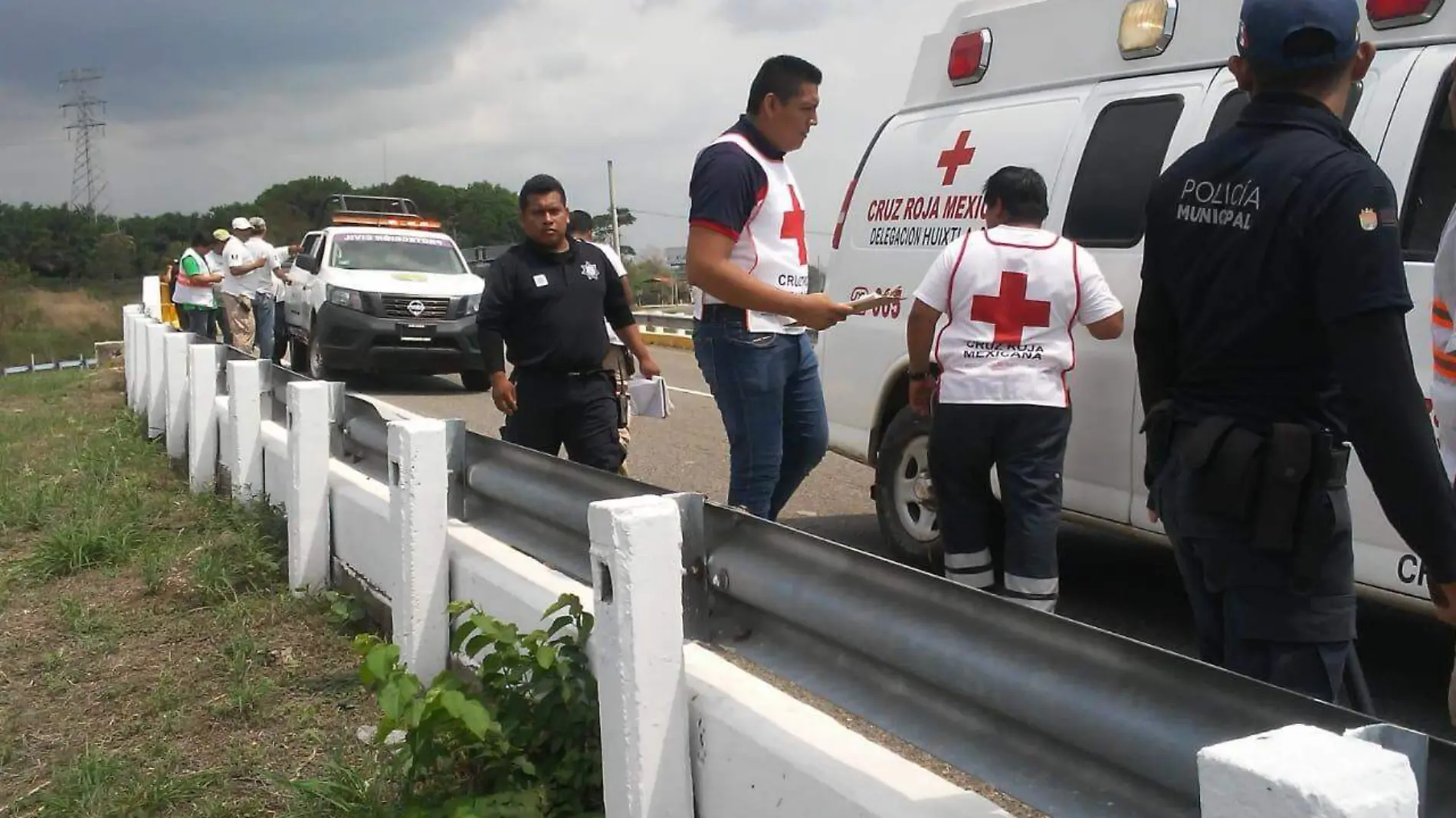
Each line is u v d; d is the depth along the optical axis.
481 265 17.16
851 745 2.41
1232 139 2.57
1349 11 2.46
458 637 3.44
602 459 5.73
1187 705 1.81
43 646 5.05
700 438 10.70
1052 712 2.00
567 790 3.13
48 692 4.55
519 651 3.46
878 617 2.36
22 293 58.44
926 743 2.28
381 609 4.79
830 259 6.48
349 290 14.48
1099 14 5.30
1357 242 2.30
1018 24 5.67
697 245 4.25
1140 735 1.86
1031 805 2.05
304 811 3.47
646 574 2.65
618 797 2.72
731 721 2.57
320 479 5.31
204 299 15.54
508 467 4.04
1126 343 4.89
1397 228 2.33
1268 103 2.53
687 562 2.85
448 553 4.12
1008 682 2.08
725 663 2.80
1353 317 2.29
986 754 2.17
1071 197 5.24
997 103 5.71
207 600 5.41
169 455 8.64
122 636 5.08
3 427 11.34
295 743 3.98
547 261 5.53
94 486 7.82
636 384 5.74
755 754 2.49
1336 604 2.48
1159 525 4.78
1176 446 2.65
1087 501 5.10
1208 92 4.80
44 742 4.12
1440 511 2.30
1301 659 2.50
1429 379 3.91
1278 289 2.43
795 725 2.49
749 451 4.52
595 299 5.62
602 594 2.73
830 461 9.35
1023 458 4.68
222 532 6.30
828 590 2.50
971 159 5.72
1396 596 4.04
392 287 14.52
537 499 3.72
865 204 6.29
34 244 68.38
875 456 6.19
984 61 5.79
